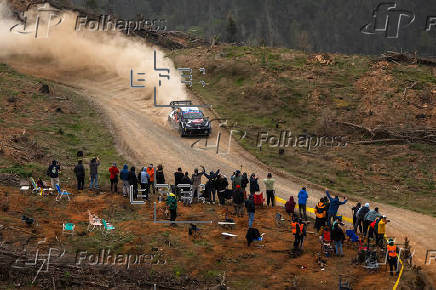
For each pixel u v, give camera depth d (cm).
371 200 4062
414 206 3959
